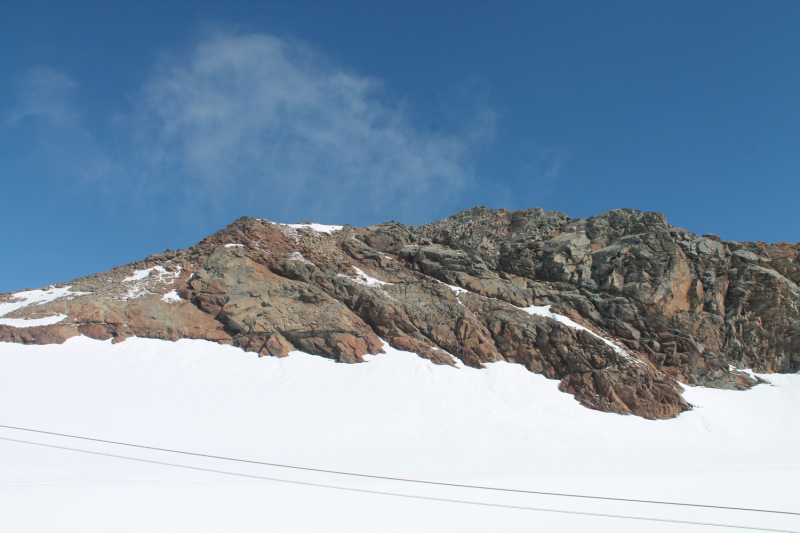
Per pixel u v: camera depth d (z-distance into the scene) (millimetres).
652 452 30141
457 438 30094
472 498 18797
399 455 27047
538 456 28188
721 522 16969
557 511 17547
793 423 35062
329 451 27219
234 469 22750
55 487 17547
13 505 15320
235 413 30656
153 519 14812
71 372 33781
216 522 14867
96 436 26328
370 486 20172
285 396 33125
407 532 14977
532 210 51219
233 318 39656
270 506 16719
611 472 24781
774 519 17375
